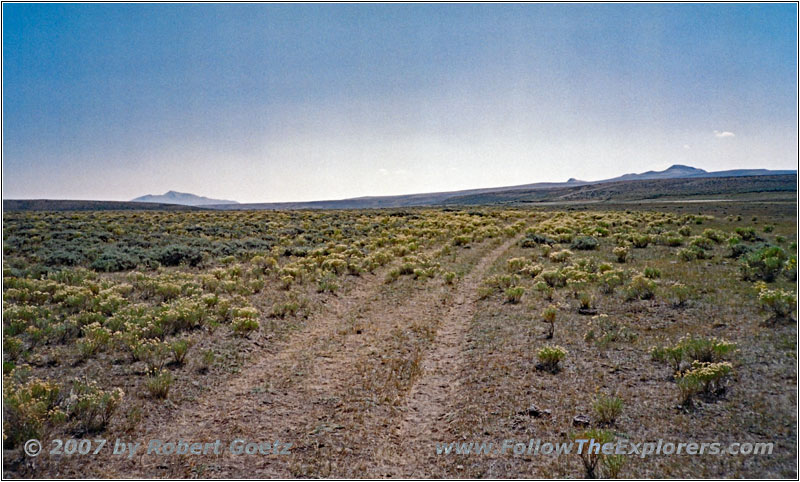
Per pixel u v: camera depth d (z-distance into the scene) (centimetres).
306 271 2092
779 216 4134
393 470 665
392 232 3691
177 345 1022
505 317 1382
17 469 615
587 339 1126
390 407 861
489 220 4772
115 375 940
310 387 952
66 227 3381
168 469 651
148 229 3491
